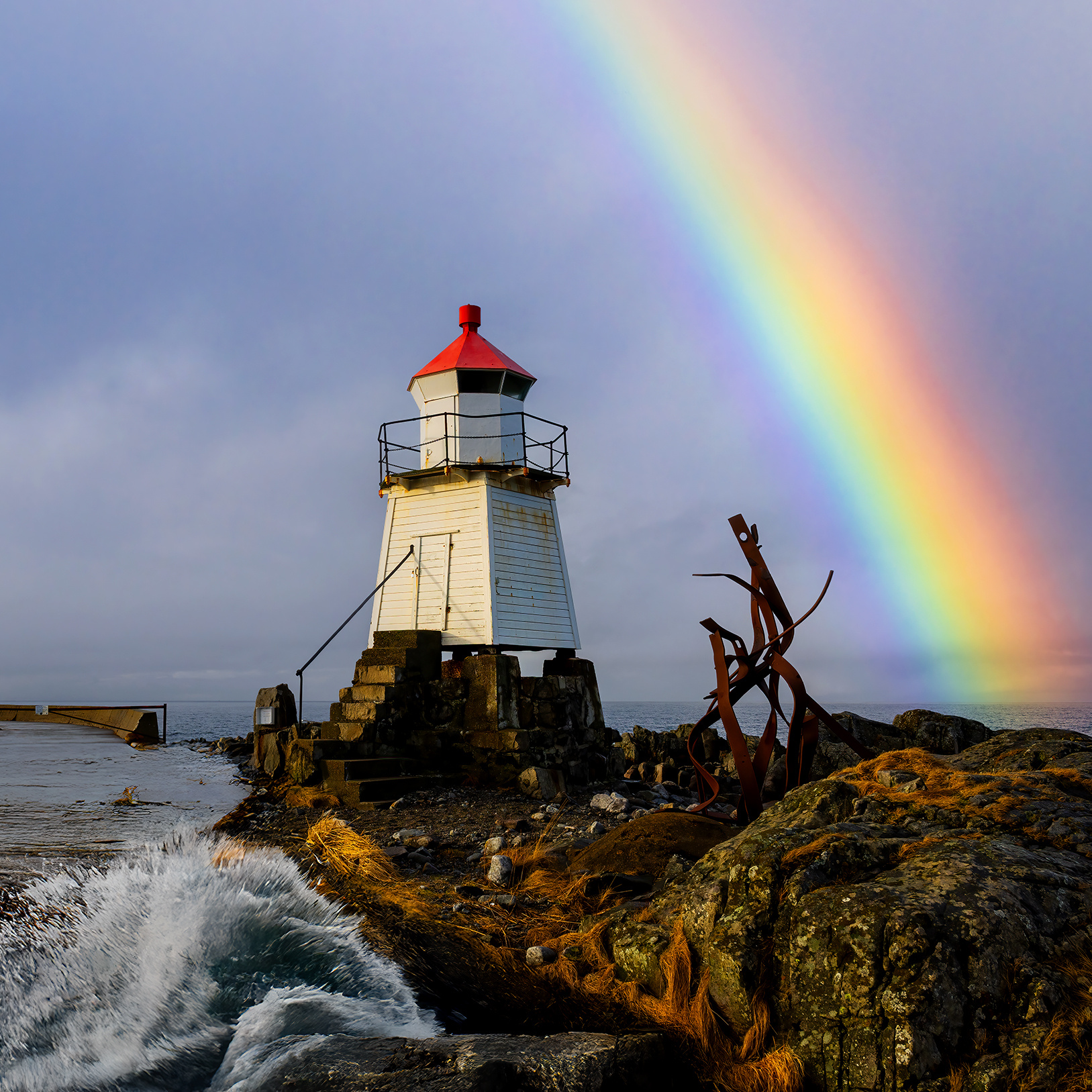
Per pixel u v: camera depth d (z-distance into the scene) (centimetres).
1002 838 624
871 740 1856
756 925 605
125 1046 645
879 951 525
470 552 2288
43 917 864
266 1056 599
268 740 2675
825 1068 528
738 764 1180
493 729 1997
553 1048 559
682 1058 588
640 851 1038
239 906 898
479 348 2486
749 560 1289
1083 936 521
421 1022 690
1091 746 839
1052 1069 458
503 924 882
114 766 2852
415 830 1405
